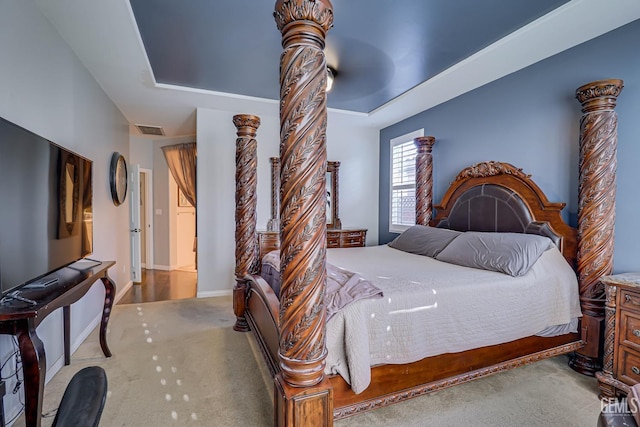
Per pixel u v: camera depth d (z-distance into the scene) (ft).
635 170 7.16
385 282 6.51
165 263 19.93
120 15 7.09
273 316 5.96
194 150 18.63
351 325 5.24
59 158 6.63
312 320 4.22
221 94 11.94
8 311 4.56
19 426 5.72
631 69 7.18
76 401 2.04
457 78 10.30
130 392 6.70
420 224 12.39
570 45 8.22
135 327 10.30
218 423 5.80
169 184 19.72
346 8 6.88
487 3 6.70
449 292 6.20
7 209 4.89
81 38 8.01
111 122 12.30
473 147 11.26
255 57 9.16
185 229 21.24
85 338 9.37
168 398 6.51
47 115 7.30
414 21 7.36
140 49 8.54
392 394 5.67
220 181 14.02
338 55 9.01
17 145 5.16
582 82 8.08
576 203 8.24
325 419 4.28
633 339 6.14
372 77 10.46
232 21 7.39
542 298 7.07
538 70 9.11
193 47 8.59
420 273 7.37
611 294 6.54
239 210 10.08
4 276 4.81
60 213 6.66
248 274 9.70
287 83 4.08
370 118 14.83
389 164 16.16
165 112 13.97
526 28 7.53
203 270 13.98
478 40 8.18
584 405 6.29
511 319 6.69
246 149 10.02
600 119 7.06
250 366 7.84
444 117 12.54
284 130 4.14
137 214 16.38
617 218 7.46
